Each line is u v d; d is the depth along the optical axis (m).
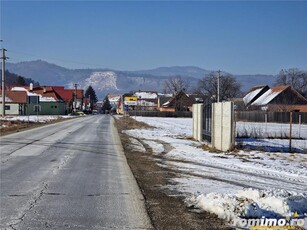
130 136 31.44
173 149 21.95
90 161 15.71
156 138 30.09
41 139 25.53
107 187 10.45
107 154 18.36
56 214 7.68
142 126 47.28
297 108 81.31
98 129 38.50
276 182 12.20
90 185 10.67
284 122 64.81
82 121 58.09
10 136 27.61
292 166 16.22
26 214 7.63
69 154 17.81
